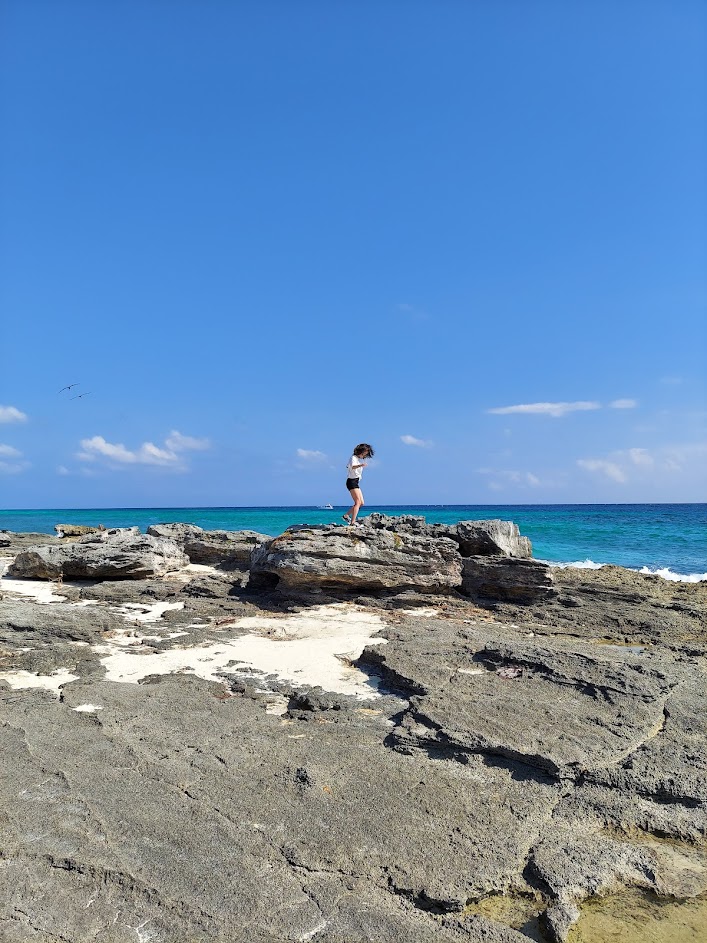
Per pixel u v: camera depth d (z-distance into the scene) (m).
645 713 6.79
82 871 4.20
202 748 6.01
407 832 4.81
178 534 19.22
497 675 7.99
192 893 4.06
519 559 13.29
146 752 5.89
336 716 6.95
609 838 4.94
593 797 5.39
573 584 13.90
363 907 4.05
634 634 11.27
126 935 3.73
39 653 8.91
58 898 3.97
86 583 15.34
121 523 76.69
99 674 8.25
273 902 4.03
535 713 6.77
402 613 12.24
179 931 3.78
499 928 3.98
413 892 4.19
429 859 4.51
